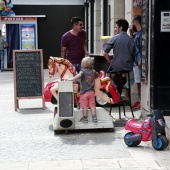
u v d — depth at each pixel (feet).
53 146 36.91
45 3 143.95
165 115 41.04
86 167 30.50
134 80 54.70
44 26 144.77
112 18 83.46
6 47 136.36
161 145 34.47
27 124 46.78
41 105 61.11
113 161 31.91
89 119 42.19
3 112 55.36
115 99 47.11
